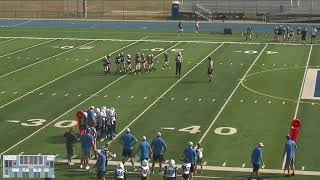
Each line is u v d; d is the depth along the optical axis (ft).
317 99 301.22
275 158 221.87
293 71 367.25
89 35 524.93
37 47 459.32
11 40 494.59
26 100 301.63
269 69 373.81
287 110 282.36
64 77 353.72
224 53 431.84
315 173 208.03
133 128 256.93
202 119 268.82
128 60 370.32
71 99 303.48
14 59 410.93
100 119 242.58
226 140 241.55
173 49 449.89
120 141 217.56
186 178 195.00
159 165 211.00
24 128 257.55
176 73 353.92
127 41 490.08
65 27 585.63
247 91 317.63
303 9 652.89
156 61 402.11
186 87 327.26
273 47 459.32
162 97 306.55
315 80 341.82
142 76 356.18
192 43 480.64
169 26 600.39
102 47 459.73
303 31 484.74
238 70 371.76
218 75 357.20
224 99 302.25
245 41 491.31
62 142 240.73
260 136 246.06
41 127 259.19
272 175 206.18
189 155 197.98
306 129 254.68
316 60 402.93
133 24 614.34
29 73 364.99
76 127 258.78
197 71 368.68
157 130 254.06
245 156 224.12
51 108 287.28
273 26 599.98
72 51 441.68
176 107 288.30
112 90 321.52
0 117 272.72
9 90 322.14
